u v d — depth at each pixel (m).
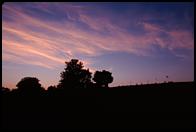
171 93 17.91
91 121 12.94
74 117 14.11
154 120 12.02
